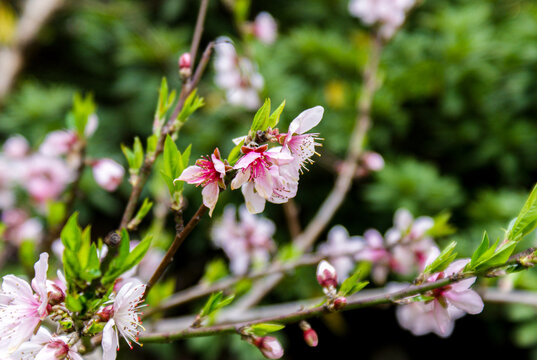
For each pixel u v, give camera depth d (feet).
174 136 1.74
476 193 5.27
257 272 2.35
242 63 2.97
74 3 6.11
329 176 5.53
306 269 4.72
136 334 1.62
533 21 4.91
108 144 6.08
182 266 6.73
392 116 4.95
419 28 6.05
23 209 4.17
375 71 3.44
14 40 5.64
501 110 5.09
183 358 6.16
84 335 1.60
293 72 5.37
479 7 5.36
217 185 1.61
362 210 5.38
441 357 6.17
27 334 1.60
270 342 1.67
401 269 2.54
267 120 1.61
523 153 4.91
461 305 1.66
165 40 5.86
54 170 3.48
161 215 2.46
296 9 6.41
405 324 1.93
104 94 6.92
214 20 6.51
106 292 1.58
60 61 6.99
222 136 5.17
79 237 1.56
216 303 1.70
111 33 6.86
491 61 5.03
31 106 5.55
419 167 4.81
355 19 6.44
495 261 1.59
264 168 1.61
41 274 1.58
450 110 4.94
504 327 5.11
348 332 6.34
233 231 3.18
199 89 5.31
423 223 2.43
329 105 4.91
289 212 3.20
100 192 5.46
